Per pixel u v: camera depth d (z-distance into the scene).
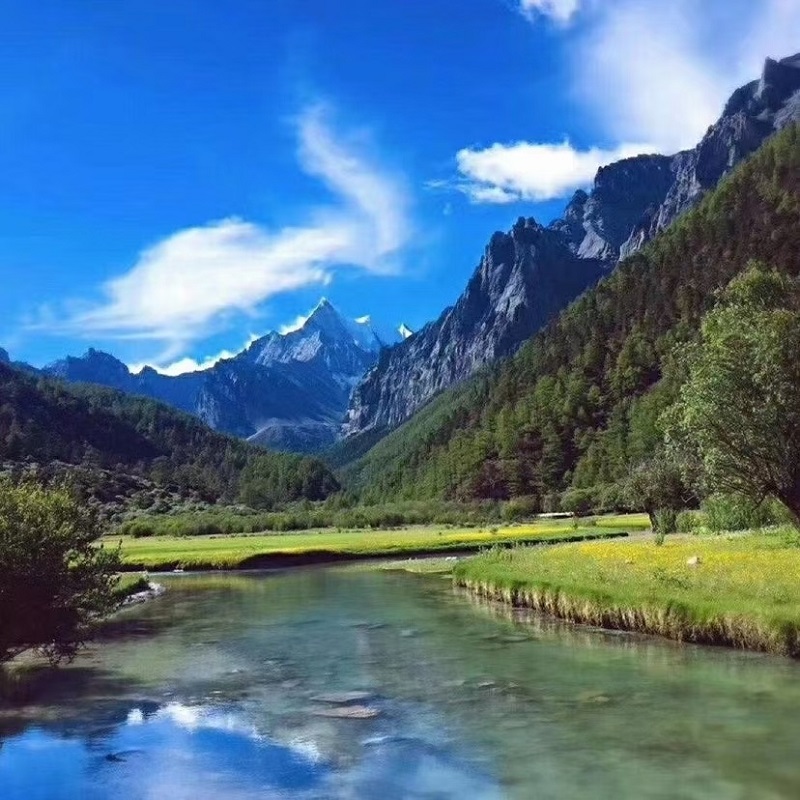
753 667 23.23
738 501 44.31
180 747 17.67
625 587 32.47
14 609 23.80
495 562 50.62
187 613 41.03
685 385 42.31
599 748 16.59
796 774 14.80
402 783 15.14
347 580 57.75
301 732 18.64
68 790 15.12
